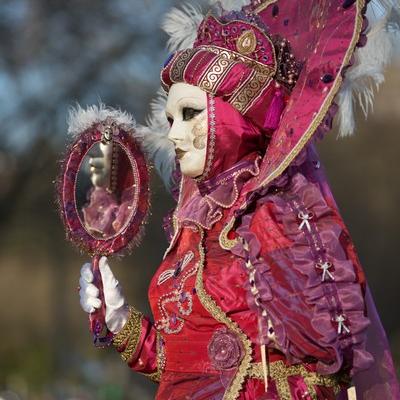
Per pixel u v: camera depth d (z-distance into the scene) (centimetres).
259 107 826
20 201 5109
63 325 6259
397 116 4956
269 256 757
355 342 741
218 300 795
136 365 882
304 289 741
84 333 6562
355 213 5731
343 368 763
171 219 921
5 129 4572
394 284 5719
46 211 5616
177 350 824
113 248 901
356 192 5688
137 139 916
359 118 891
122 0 4356
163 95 995
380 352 836
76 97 4322
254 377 785
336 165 5628
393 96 4547
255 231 772
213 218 825
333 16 801
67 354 4159
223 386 789
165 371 845
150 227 5325
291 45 862
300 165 803
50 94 4494
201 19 985
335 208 816
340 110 854
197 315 807
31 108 4512
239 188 823
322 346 734
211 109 821
